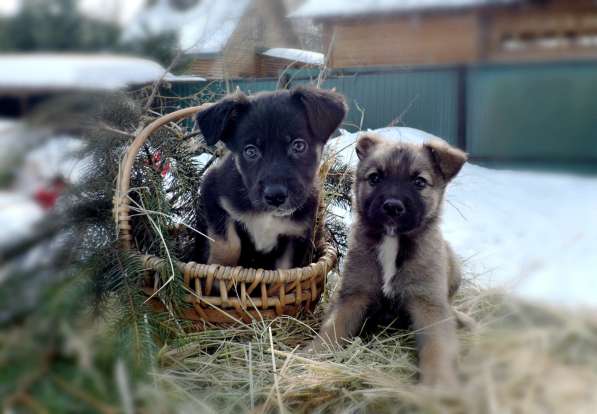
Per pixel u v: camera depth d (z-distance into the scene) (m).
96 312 0.45
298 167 0.65
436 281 0.61
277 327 0.61
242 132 0.66
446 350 0.53
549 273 0.58
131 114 0.68
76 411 0.29
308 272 0.62
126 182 0.60
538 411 0.42
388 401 0.46
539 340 0.50
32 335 0.28
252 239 0.70
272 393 0.47
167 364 0.52
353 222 0.67
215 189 0.69
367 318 0.65
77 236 0.51
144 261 0.58
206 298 0.58
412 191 0.61
